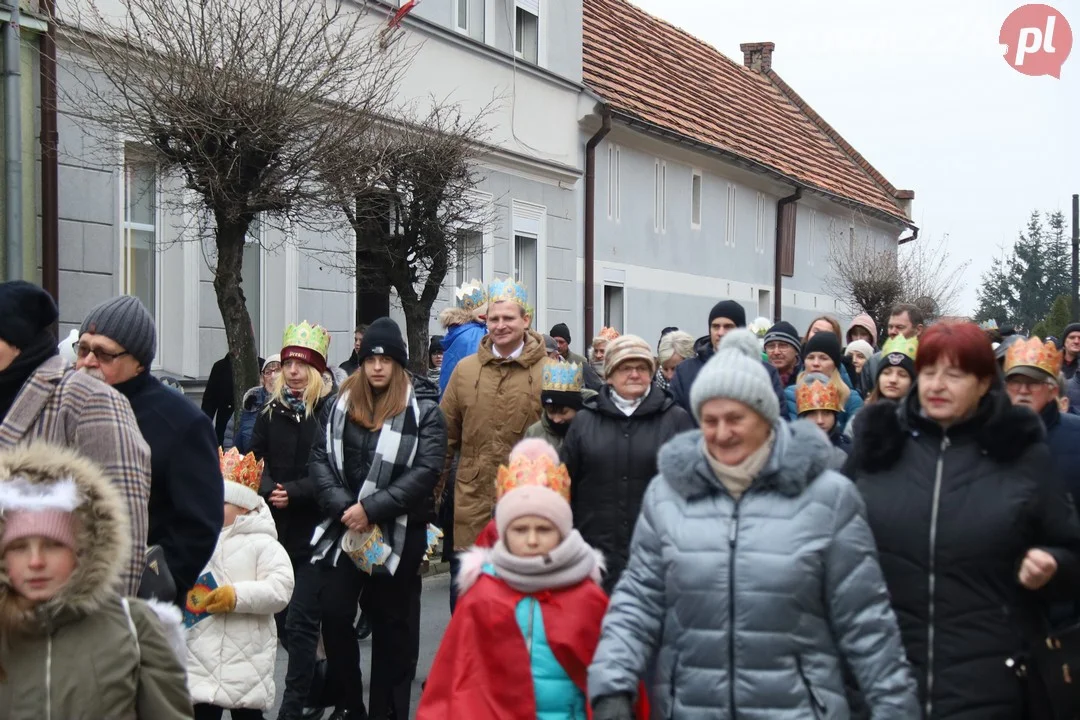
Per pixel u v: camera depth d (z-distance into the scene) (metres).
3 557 3.03
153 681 3.19
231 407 10.66
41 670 3.06
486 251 16.48
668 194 22.92
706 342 8.26
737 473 3.66
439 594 10.22
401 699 6.50
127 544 3.22
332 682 6.71
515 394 7.01
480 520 7.02
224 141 9.00
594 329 20.02
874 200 36.25
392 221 12.52
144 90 9.19
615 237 20.80
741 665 3.56
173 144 9.05
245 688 5.52
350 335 13.99
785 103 38.00
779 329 8.82
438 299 15.38
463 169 12.38
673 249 23.16
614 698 3.67
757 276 27.80
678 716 3.65
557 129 18.39
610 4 26.81
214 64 8.99
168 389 4.37
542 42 18.05
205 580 5.45
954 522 3.83
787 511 3.62
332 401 7.41
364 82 12.28
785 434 3.70
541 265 18.08
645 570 3.79
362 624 8.83
